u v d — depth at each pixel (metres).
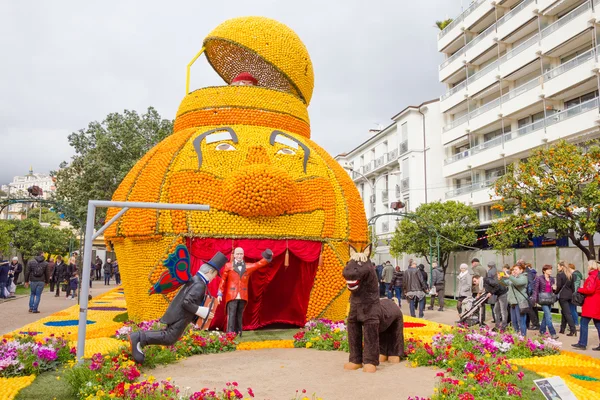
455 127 31.53
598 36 22.00
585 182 16.12
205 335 8.47
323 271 10.54
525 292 10.88
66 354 7.27
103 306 15.61
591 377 6.93
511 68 26.84
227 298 9.40
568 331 12.16
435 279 17.08
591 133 21.89
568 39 22.89
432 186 33.56
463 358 6.86
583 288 9.61
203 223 9.80
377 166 40.41
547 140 23.77
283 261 10.41
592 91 22.97
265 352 8.19
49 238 34.84
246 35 12.77
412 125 34.50
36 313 14.45
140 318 10.26
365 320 6.99
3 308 15.87
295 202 10.38
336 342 8.47
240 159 10.55
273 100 12.29
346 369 6.92
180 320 6.70
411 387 5.93
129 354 6.79
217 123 11.84
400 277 18.78
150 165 11.16
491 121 28.20
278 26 13.27
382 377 6.46
